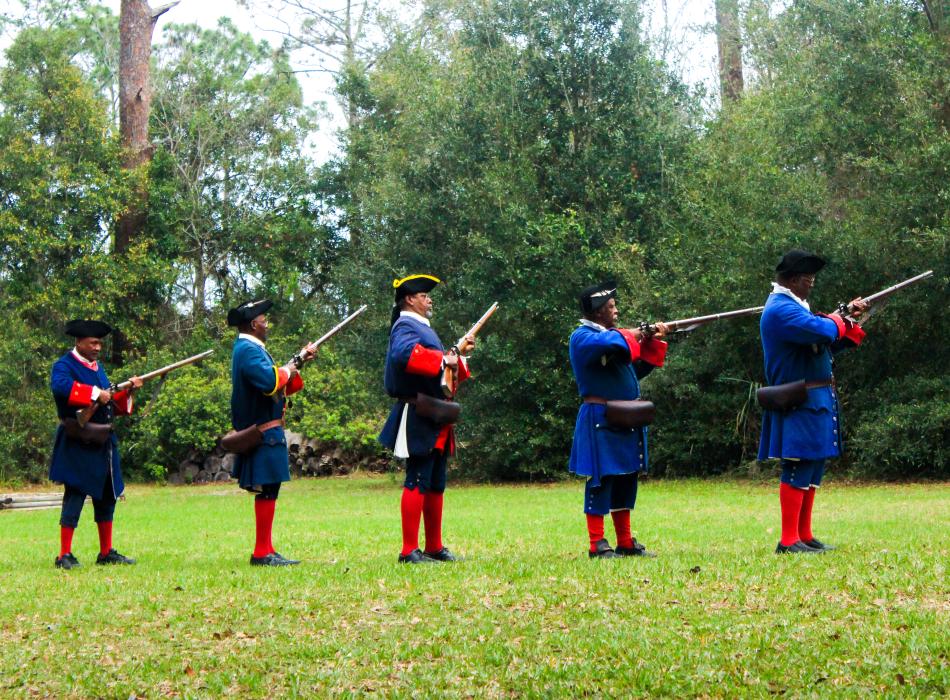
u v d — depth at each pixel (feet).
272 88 99.40
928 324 57.93
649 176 68.03
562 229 64.03
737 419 60.49
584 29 67.92
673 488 57.21
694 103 70.33
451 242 69.00
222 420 81.15
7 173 83.92
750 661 15.92
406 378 26.84
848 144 58.85
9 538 40.09
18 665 17.35
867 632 17.13
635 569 23.26
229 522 44.73
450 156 68.85
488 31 70.08
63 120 85.97
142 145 91.30
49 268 86.38
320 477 80.07
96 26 109.09
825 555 24.73
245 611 20.51
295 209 96.68
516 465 68.44
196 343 91.81
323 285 99.66
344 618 19.75
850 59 57.82
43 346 84.53
